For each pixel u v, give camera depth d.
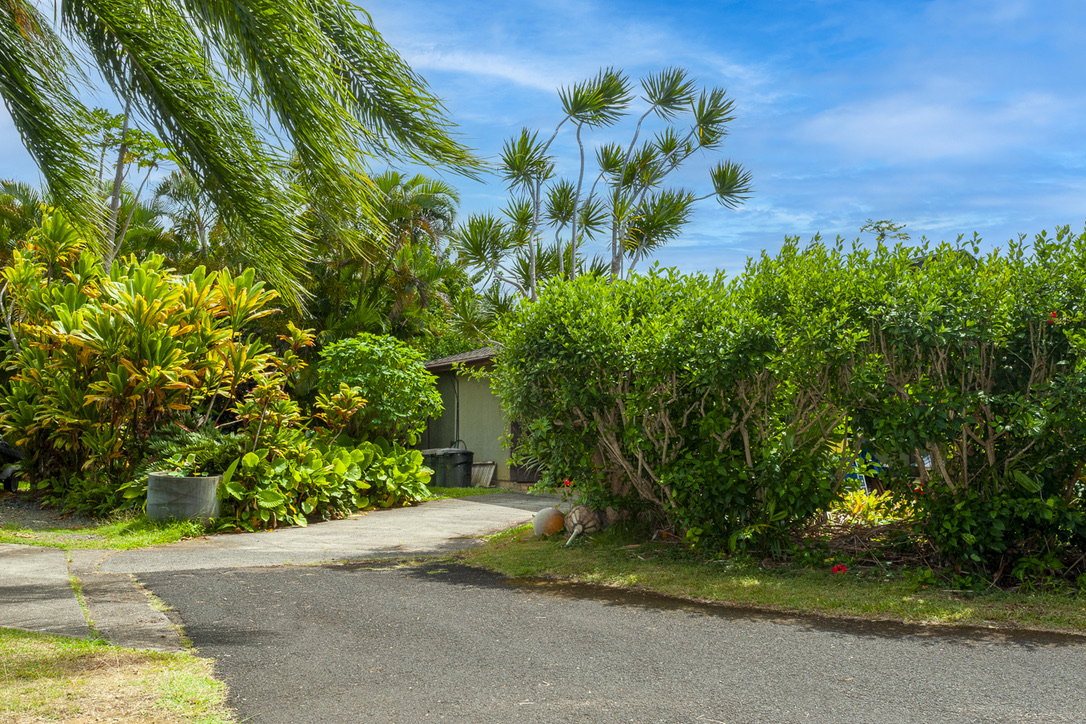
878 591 5.20
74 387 10.26
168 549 7.79
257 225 5.24
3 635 4.11
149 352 9.93
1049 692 3.32
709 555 6.41
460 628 4.51
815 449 6.44
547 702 3.21
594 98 15.87
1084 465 5.48
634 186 17.14
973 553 5.48
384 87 4.59
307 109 4.32
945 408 5.43
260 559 7.20
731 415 6.53
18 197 19.81
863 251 6.08
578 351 6.73
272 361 11.36
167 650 3.97
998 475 5.68
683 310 6.68
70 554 7.35
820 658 3.85
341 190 4.71
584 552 6.85
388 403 12.81
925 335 5.46
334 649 4.05
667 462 6.81
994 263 5.69
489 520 10.14
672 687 3.41
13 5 4.84
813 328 5.82
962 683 3.45
